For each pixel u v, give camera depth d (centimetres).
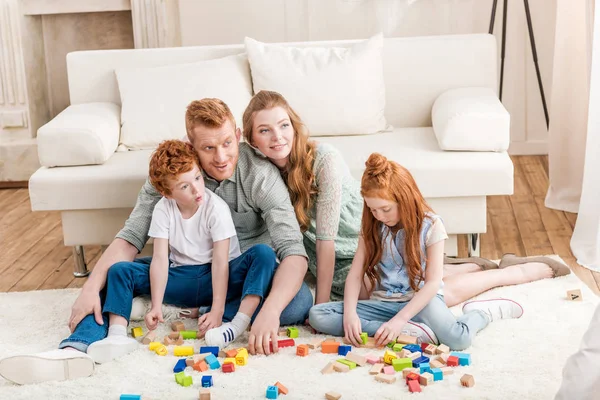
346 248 262
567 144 343
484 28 423
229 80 321
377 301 234
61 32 428
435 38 339
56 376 209
